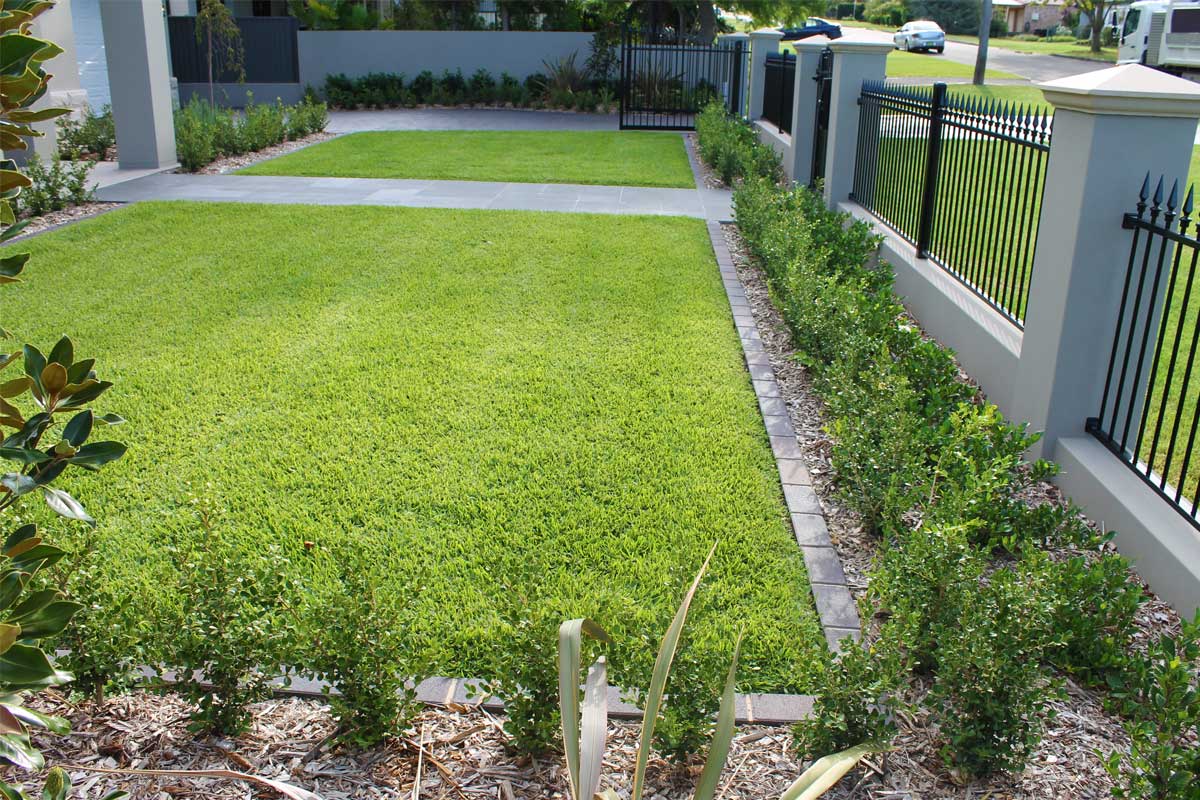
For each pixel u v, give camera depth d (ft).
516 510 13.93
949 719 8.89
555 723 8.79
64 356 5.92
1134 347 14.99
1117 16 142.10
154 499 14.10
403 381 18.67
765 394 18.56
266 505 13.94
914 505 14.07
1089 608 10.96
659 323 22.56
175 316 22.47
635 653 9.52
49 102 42.34
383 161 46.98
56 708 9.62
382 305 23.45
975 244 20.89
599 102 75.56
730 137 44.24
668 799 8.67
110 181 40.11
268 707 9.82
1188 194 12.27
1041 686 10.18
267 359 19.76
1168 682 8.61
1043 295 15.19
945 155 22.77
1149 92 13.16
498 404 17.63
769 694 10.11
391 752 9.18
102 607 9.90
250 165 45.09
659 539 13.25
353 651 8.98
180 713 9.67
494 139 57.26
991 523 12.84
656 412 17.52
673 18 83.61
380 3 87.71
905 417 13.87
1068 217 14.37
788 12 80.18
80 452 5.80
